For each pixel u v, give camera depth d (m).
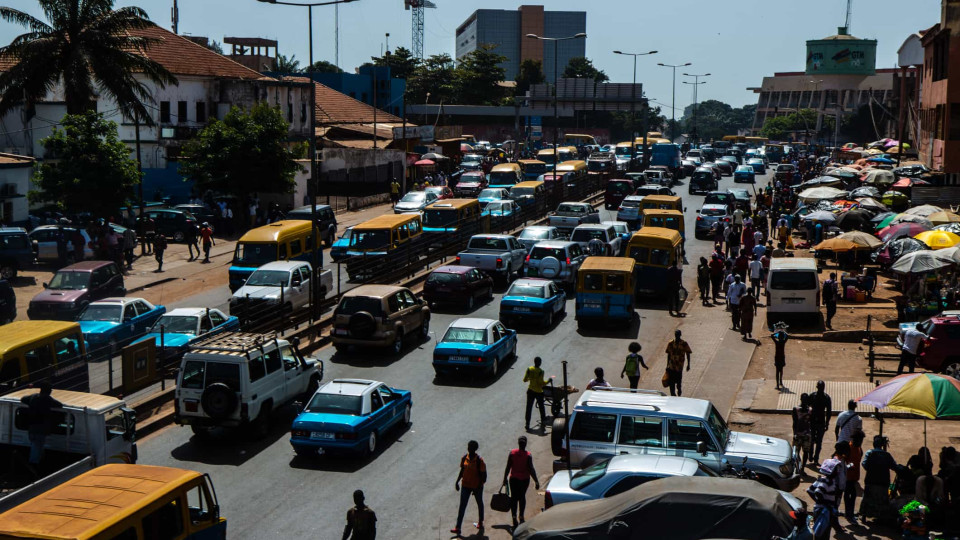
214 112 63.28
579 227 40.53
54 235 39.16
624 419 16.66
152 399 22.34
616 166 82.88
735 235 41.94
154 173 56.44
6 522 11.22
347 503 17.03
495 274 36.91
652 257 35.31
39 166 41.56
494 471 18.75
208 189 52.59
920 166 63.00
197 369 19.91
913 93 88.12
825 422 19.12
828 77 177.00
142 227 44.22
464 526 16.16
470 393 24.11
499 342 25.80
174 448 20.00
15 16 44.03
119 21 45.66
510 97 160.12
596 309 30.92
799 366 26.94
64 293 29.28
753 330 31.39
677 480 12.53
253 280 31.05
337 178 63.97
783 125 180.62
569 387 22.88
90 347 25.72
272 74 82.81
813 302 31.12
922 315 29.66
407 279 37.94
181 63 61.41
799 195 53.72
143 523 11.77
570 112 143.88
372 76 116.38
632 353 22.97
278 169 51.47
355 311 27.14
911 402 15.68
